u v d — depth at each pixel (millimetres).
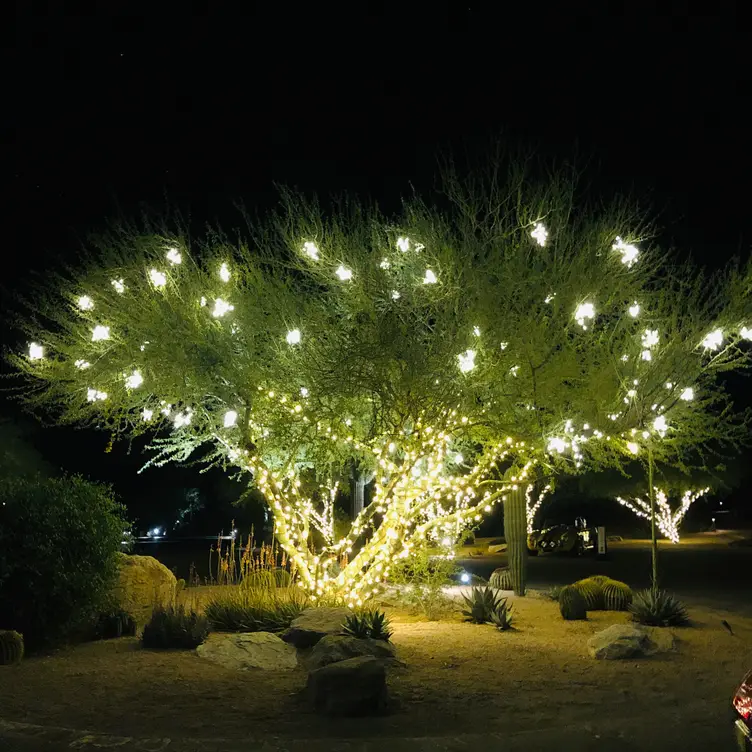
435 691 8555
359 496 18469
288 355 11633
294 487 13562
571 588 13516
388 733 7141
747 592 18672
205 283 11984
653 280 12195
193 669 9391
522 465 13984
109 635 11500
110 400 11820
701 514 48062
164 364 11055
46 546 10383
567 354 11023
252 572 13852
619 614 13750
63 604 10523
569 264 11398
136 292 11719
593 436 11758
